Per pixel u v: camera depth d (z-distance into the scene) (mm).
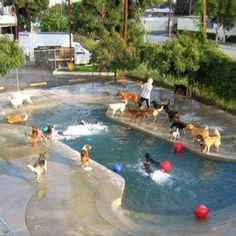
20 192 15422
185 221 14109
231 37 58750
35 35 42438
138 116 23781
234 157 19094
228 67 26141
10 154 18953
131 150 20469
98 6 44344
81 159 17641
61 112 26000
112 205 14617
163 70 27578
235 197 16125
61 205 14508
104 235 12789
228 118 24844
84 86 32094
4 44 26344
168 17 71500
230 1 52656
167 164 18078
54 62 38875
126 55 31609
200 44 28672
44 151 19281
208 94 28203
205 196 16156
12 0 52781
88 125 23703
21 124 23766
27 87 31516
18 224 13289
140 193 16266
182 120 24375
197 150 19828
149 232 13086
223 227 13516
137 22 40250
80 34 49312
